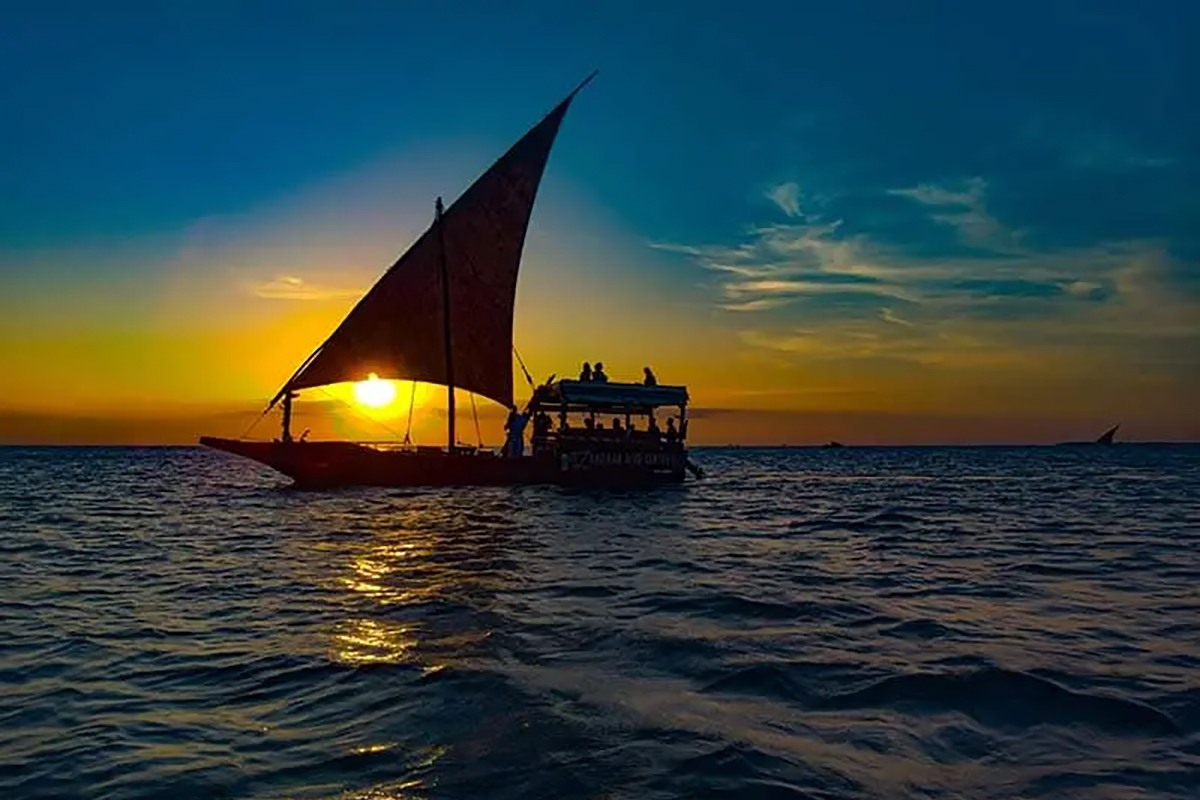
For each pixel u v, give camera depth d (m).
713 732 7.02
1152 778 6.12
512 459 38.12
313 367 37.88
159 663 9.64
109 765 6.52
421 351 39.25
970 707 7.72
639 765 6.31
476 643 10.21
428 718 7.43
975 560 18.47
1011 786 5.98
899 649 9.91
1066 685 8.34
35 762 6.62
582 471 38.66
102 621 12.12
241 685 8.67
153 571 17.20
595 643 10.18
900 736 6.97
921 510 33.38
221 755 6.69
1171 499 40.53
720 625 11.30
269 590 14.68
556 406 40.16
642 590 14.25
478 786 5.98
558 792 5.85
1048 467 89.00
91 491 46.94
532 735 6.96
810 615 12.00
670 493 40.16
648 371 39.62
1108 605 12.93
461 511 30.69
